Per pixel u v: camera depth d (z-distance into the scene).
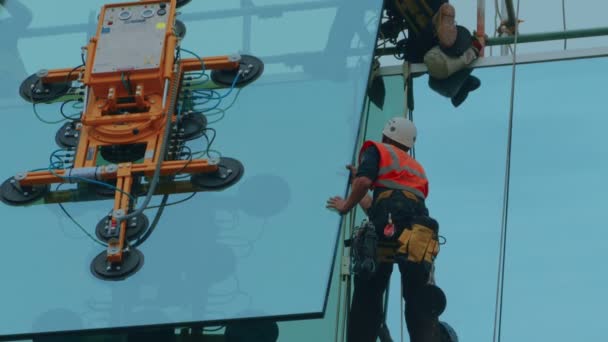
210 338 14.14
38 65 15.78
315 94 15.07
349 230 15.12
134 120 14.57
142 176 14.37
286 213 13.95
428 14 17.80
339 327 14.30
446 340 14.16
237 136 14.69
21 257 13.94
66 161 14.63
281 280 13.39
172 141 14.62
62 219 14.19
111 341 14.19
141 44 14.83
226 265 13.59
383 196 13.71
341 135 14.60
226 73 15.36
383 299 15.34
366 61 15.33
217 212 14.03
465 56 17.55
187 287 13.45
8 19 16.27
